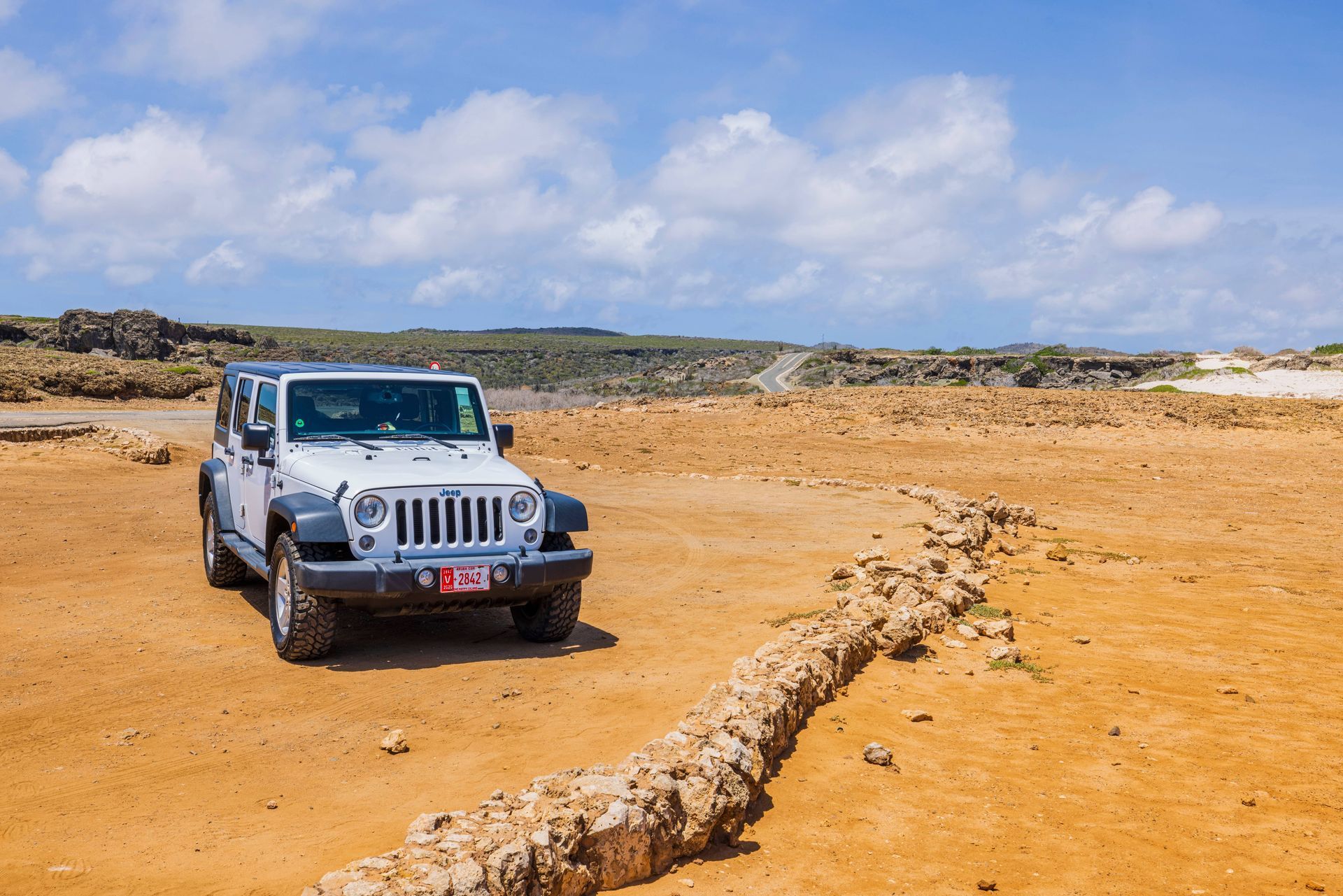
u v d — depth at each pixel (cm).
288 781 530
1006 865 464
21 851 438
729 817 485
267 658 772
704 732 542
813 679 689
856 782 560
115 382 5403
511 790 517
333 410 881
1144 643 914
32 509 1533
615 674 744
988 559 1352
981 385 13250
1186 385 6950
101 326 10106
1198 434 3650
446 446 889
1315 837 501
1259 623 1007
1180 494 2288
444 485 772
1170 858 475
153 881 411
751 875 448
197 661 757
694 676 738
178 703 657
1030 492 2281
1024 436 3538
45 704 646
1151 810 534
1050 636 935
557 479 2202
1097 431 3706
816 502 1852
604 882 432
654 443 3114
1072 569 1305
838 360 17062
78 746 573
